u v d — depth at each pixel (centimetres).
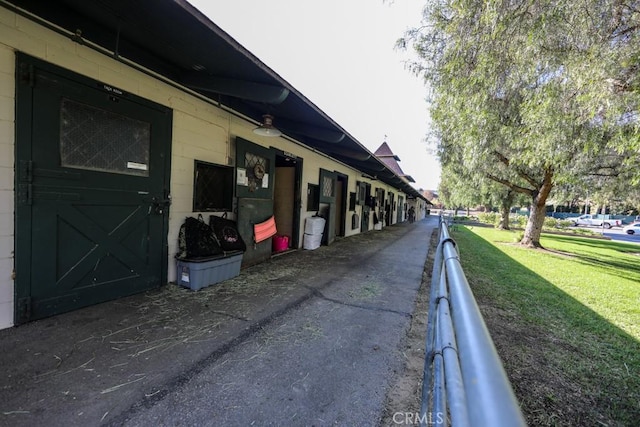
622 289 474
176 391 174
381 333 264
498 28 293
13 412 150
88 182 268
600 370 225
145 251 322
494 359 43
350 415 163
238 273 419
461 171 973
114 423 148
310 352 226
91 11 233
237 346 229
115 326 247
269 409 164
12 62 217
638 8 283
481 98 397
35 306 240
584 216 3403
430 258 652
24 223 229
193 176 377
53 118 241
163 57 312
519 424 27
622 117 353
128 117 296
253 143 467
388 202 1638
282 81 302
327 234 775
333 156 807
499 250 876
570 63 323
